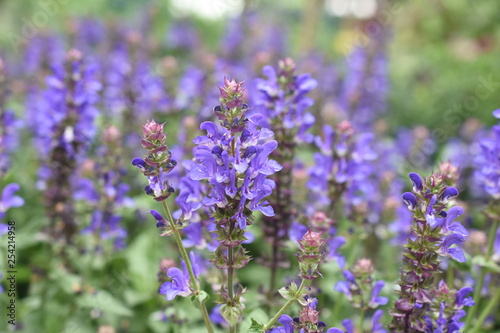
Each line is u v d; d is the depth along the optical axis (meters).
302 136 0.64
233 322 0.53
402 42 2.24
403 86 1.63
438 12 2.26
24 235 0.78
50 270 0.75
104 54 1.38
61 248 0.74
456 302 0.55
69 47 1.32
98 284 0.75
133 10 2.43
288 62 0.63
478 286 0.64
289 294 0.53
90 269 0.74
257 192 0.51
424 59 1.89
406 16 2.30
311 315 0.52
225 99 0.51
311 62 1.41
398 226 0.75
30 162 0.97
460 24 2.23
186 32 1.73
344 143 0.67
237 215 0.51
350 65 1.31
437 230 0.53
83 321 0.71
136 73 1.03
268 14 2.39
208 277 0.62
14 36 1.32
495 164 0.62
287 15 2.75
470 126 1.04
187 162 0.59
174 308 0.64
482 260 0.64
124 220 0.86
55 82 0.73
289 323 0.53
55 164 0.74
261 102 0.64
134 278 0.75
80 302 0.70
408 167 1.00
